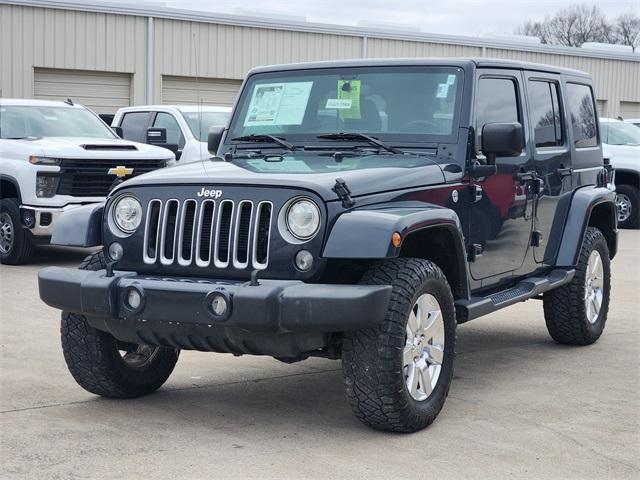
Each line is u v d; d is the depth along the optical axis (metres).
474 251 5.86
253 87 6.47
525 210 6.57
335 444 4.92
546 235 6.95
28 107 12.43
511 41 30.14
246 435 5.06
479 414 5.52
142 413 5.45
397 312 4.83
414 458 4.72
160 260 5.05
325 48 26.08
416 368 5.09
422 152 5.83
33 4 21.58
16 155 11.40
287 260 4.79
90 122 12.75
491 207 6.09
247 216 4.90
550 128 7.06
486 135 5.72
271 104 6.34
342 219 4.75
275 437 5.03
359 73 6.16
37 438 4.94
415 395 5.09
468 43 28.97
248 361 6.83
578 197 7.29
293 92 6.30
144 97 23.36
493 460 4.71
